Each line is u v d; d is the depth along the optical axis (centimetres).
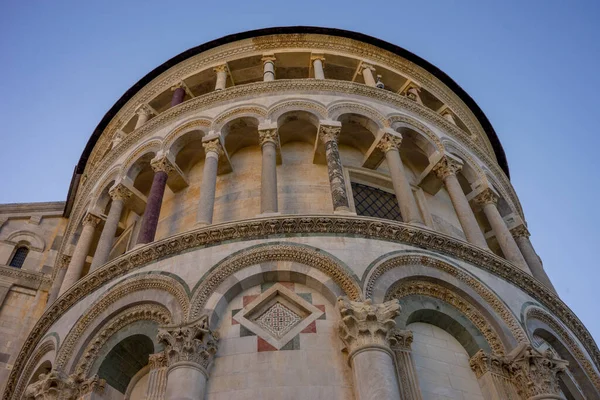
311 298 1177
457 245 1344
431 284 1256
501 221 1675
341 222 1290
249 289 1205
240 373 1045
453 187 1638
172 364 1027
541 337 1352
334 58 2123
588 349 1468
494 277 1352
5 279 2203
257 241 1261
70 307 1377
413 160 1864
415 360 1137
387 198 1698
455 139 1900
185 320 1112
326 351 1075
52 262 2375
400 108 1833
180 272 1234
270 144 1580
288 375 1034
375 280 1188
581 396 1285
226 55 2127
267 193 1428
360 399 961
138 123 2058
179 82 2116
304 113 1706
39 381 1178
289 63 2145
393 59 2194
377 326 1053
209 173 1534
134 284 1263
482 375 1153
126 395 1216
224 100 1786
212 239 1283
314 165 1681
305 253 1222
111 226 1600
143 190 1872
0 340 2023
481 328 1230
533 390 1101
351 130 1780
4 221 2456
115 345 1223
